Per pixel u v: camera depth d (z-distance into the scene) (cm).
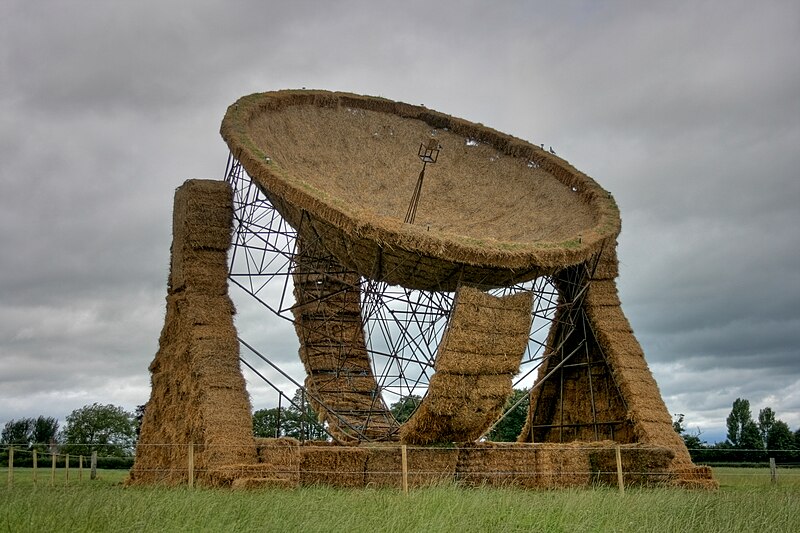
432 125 3638
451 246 2388
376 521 1355
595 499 1769
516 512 1477
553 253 2572
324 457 2442
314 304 3600
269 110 3097
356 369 3544
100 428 7488
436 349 2517
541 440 3569
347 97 3475
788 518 1521
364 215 2356
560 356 3453
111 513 1325
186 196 2852
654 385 3152
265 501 1609
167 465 2719
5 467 4878
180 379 2742
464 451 2669
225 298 2769
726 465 6059
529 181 3397
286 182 2417
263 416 7150
